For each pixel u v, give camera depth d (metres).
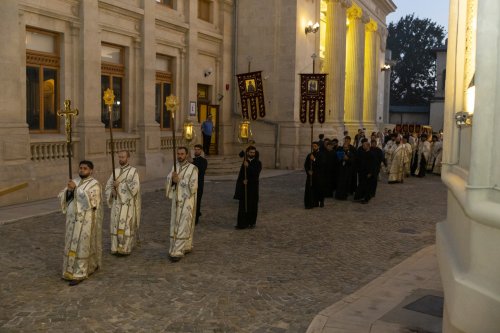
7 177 12.77
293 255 9.15
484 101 3.29
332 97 28.20
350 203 15.38
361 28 33.84
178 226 8.45
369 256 9.24
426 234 11.16
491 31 3.28
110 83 17.45
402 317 5.99
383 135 32.97
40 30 14.55
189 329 5.77
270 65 24.36
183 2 20.92
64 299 6.58
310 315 6.32
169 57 20.66
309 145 24.47
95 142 15.87
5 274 7.51
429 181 22.28
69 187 7.20
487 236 3.32
